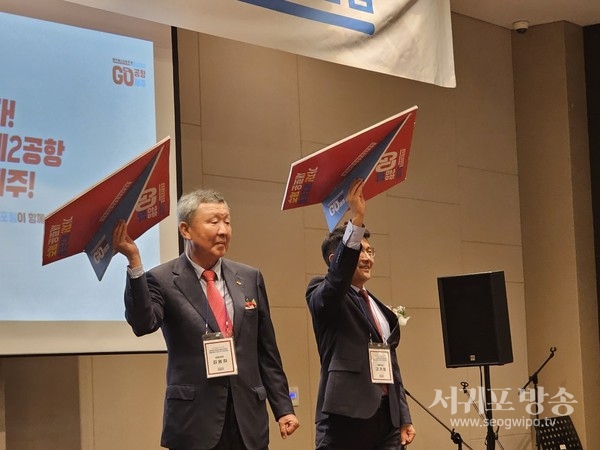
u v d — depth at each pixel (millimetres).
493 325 4695
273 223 5641
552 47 7215
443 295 4816
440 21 5020
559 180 7117
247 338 3172
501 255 7031
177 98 4613
